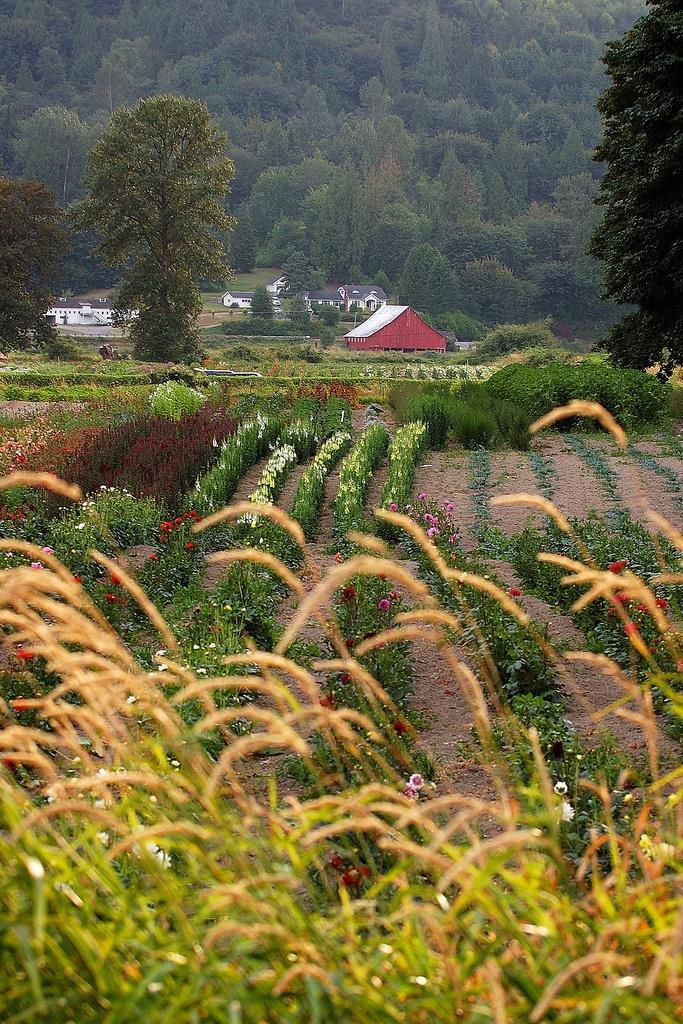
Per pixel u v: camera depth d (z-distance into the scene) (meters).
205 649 9.77
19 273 81.56
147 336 81.00
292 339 141.88
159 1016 2.78
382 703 8.20
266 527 16.20
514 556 15.70
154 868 3.13
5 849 2.93
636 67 30.52
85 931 2.96
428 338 127.75
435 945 3.73
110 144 79.12
